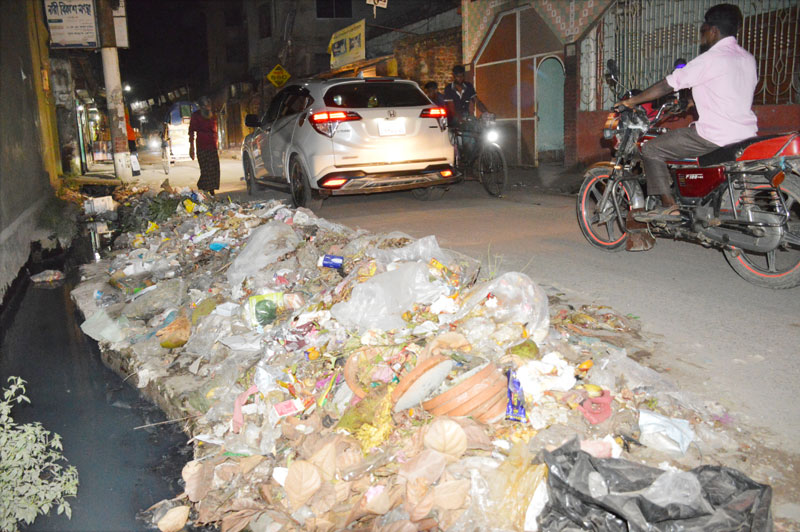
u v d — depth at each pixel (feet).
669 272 17.87
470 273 14.84
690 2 34.35
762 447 9.18
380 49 83.51
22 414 13.60
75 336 18.08
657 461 8.95
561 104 48.65
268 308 15.05
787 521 7.70
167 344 15.38
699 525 7.02
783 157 14.47
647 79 37.55
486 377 9.84
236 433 11.28
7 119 31.32
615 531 7.23
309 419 10.73
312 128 28.48
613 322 13.83
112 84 60.44
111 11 59.26
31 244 30.42
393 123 28.71
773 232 15.05
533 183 39.04
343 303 13.35
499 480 8.38
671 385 10.68
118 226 35.17
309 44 104.06
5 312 20.80
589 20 39.81
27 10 48.24
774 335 12.94
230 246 21.85
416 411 10.13
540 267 18.90
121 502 10.43
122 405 13.79
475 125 36.55
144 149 169.37
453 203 32.48
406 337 12.01
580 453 8.01
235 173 61.52
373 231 25.41
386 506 8.58
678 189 16.93
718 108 15.55
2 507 9.70
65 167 67.82
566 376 10.37
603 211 19.49
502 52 50.06
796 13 29.40
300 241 18.69
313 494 9.07
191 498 9.92
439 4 79.05
